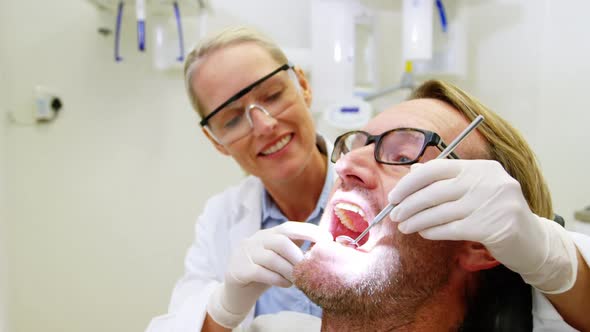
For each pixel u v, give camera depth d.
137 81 2.07
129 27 2.06
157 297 2.16
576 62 1.66
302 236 0.91
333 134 1.94
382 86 2.10
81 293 2.15
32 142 2.08
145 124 2.09
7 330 2.04
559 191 1.73
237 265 0.97
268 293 1.27
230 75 1.13
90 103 2.08
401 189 0.70
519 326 0.76
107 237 2.13
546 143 1.76
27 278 2.13
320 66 1.91
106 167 2.11
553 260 0.69
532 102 1.80
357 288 0.72
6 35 2.03
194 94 1.22
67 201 2.12
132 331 2.16
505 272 0.80
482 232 0.66
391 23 2.08
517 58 1.85
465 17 1.98
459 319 0.79
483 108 0.85
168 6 1.99
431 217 0.68
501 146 0.82
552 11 1.72
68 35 2.05
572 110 1.68
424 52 1.82
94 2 1.98
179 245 2.15
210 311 1.05
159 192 2.12
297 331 1.01
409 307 0.75
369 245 0.77
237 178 2.12
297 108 1.18
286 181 1.25
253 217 1.39
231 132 1.18
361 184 0.80
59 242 2.13
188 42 2.04
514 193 0.67
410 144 0.79
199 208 2.13
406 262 0.74
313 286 0.74
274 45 1.22
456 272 0.78
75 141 2.09
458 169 0.69
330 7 1.89
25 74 2.05
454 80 2.02
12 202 2.10
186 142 2.11
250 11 2.10
